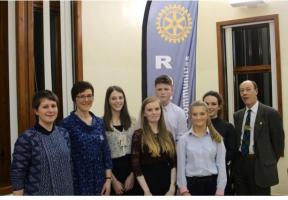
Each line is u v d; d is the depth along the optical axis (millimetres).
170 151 2770
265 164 3129
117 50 4332
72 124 2633
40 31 3533
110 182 2750
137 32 4500
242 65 5176
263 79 5051
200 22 5195
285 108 4770
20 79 3158
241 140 3236
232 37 5160
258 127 3168
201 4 5188
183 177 2684
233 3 4828
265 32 5004
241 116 3297
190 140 2732
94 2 4121
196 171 2676
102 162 2730
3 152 3184
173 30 4023
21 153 2250
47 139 2330
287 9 4738
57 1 3805
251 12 4930
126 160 2859
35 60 3484
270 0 4820
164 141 2777
